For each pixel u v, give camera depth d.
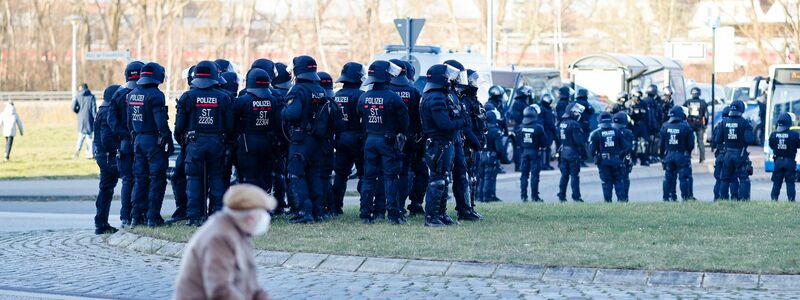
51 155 44.62
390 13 78.56
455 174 19.33
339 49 79.69
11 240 19.48
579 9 85.38
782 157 25.98
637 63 46.19
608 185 26.77
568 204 22.83
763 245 15.84
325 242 16.70
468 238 16.94
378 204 19.41
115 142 19.80
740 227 18.00
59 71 81.31
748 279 13.70
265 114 19.14
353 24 78.44
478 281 14.41
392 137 18.69
